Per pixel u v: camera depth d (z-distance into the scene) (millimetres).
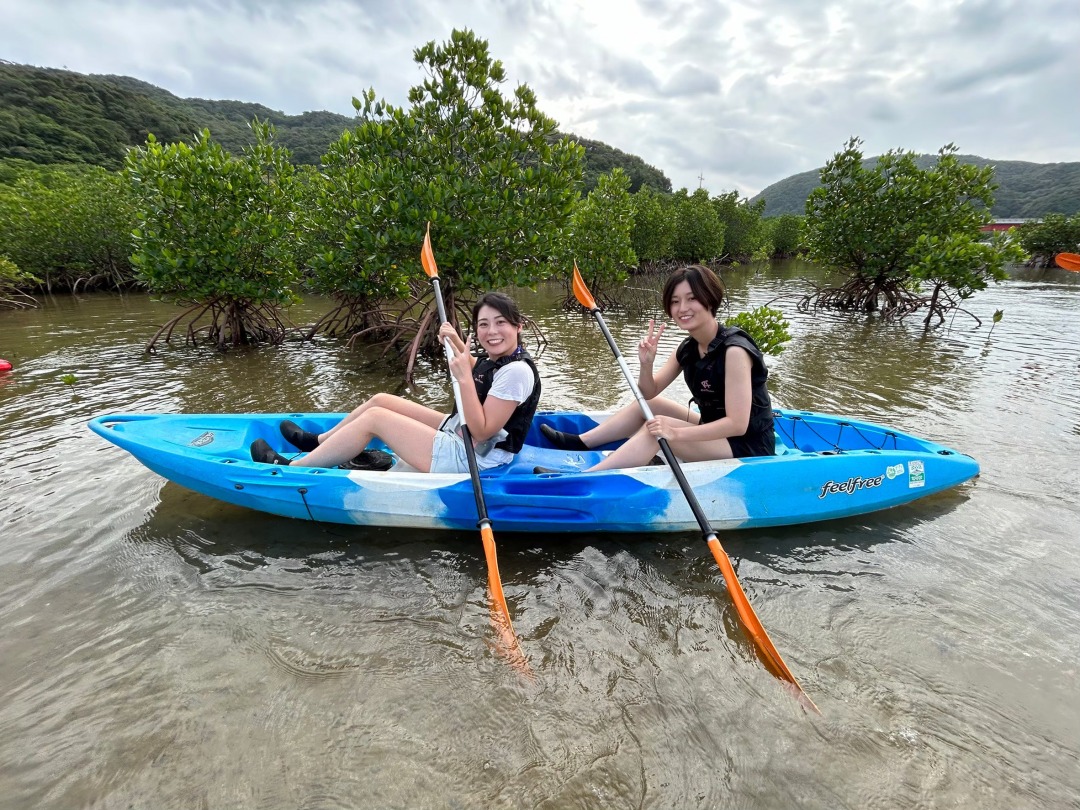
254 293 8172
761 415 3141
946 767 1728
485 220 6988
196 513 3240
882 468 3258
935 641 2256
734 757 1762
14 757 1757
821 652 2211
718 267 30312
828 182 12992
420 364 7445
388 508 2988
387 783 1675
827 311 12766
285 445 3812
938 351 7902
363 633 2307
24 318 10938
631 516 2986
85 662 2133
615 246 12688
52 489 3523
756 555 2898
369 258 7176
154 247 7883
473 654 2201
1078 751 1781
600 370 7027
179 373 6758
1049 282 18109
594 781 1685
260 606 2461
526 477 2963
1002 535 3059
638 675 2098
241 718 1897
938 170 11312
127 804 1615
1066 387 5938
